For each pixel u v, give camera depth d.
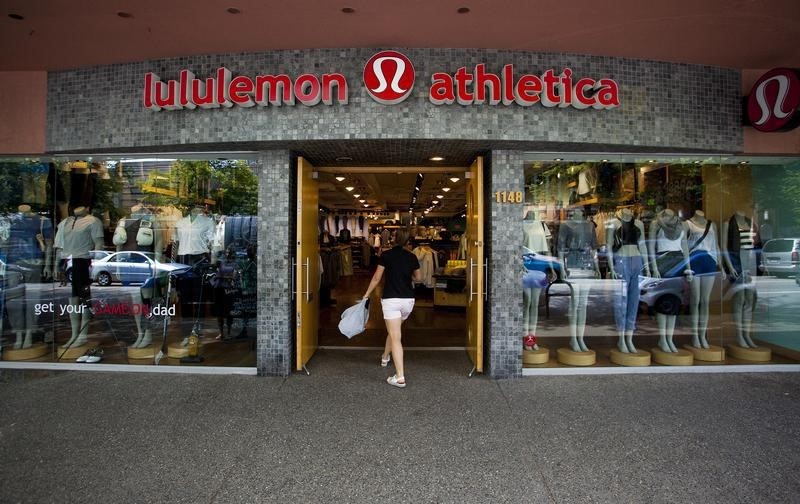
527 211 5.40
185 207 5.50
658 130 4.85
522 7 3.72
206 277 5.42
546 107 4.62
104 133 4.96
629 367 5.27
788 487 2.75
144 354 5.48
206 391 4.45
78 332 5.63
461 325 8.10
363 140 4.61
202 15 3.85
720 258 5.77
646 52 4.65
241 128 4.65
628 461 3.07
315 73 4.60
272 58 4.64
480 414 3.88
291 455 3.14
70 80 5.06
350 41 4.39
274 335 4.95
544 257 5.45
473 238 5.45
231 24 4.02
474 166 5.42
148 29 4.11
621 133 4.76
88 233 5.67
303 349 5.17
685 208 5.70
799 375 5.12
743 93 5.10
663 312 5.66
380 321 8.48
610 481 2.82
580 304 5.54
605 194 5.54
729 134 5.04
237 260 5.34
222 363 5.32
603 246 5.57
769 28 4.09
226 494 2.67
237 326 5.33
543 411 3.95
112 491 2.69
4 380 4.84
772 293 5.79
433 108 4.55
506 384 4.72
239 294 5.34
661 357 5.44
